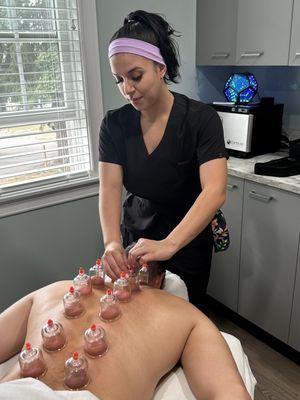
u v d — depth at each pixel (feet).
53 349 2.89
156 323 3.12
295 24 5.63
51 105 6.18
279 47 5.94
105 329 3.03
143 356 2.90
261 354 6.24
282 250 5.75
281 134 7.10
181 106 3.92
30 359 2.74
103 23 6.22
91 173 6.79
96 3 6.05
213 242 4.71
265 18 6.02
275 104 6.89
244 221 6.18
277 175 5.61
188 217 3.61
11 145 5.95
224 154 3.89
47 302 3.38
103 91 6.56
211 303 7.45
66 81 6.22
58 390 2.54
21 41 5.61
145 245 3.45
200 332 3.16
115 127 4.17
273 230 5.79
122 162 4.31
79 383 2.63
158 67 3.52
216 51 6.99
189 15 7.18
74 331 3.05
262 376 5.79
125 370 2.78
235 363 3.00
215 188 3.69
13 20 5.50
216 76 7.88
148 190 4.31
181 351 3.14
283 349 6.29
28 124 5.99
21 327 3.40
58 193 6.37
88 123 6.53
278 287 5.98
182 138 3.94
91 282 3.57
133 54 3.31
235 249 6.48
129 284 3.40
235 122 6.57
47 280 6.72
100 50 6.33
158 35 3.43
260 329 6.63
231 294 6.82
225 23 6.67
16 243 6.20
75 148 6.60
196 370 2.93
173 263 4.44
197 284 4.71
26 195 6.03
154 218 4.48
